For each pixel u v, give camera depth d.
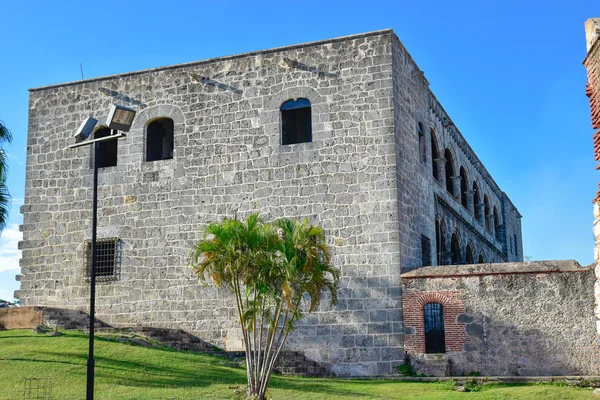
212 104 27.55
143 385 19.11
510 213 55.12
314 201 25.58
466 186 39.38
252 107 27.00
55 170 29.22
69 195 28.80
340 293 24.62
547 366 22.12
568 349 22.05
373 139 25.39
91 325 15.36
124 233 27.70
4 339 23.39
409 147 26.97
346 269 24.78
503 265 23.44
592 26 14.41
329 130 25.89
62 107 29.67
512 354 22.52
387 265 24.41
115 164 29.91
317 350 24.50
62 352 21.59
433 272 23.89
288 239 18.52
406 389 20.69
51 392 17.97
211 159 27.16
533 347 22.36
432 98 31.31
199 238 26.72
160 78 28.42
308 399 18.80
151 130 29.36
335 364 24.22
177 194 27.33
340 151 25.64
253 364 18.73
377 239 24.69
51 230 28.80
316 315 24.72
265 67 27.12
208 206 26.86
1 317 26.50
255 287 18.81
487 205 46.59
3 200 25.86
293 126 28.38
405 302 23.95
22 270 28.86
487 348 22.77
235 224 18.91
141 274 27.22
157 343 24.88
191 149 27.48
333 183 25.50
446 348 23.19
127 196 27.94
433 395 19.67
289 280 18.41
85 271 27.95
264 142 26.59
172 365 21.50
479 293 23.20
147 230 27.45
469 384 21.45
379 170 25.12
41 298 28.38
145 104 28.42
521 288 22.84
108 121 15.95
